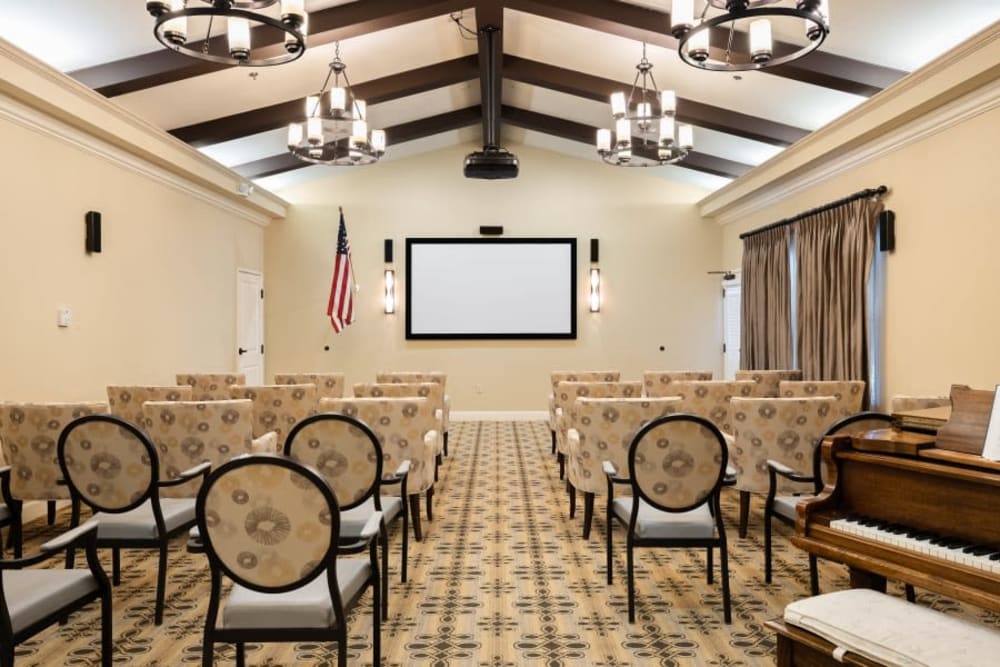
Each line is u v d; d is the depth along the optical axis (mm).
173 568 3621
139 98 5492
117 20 4285
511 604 3129
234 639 1985
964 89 4277
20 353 4469
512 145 9547
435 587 3338
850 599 1838
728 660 2582
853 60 5012
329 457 2990
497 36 5453
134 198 5883
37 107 4473
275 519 1902
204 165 6703
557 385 5961
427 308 9430
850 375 5789
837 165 6121
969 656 1507
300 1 2736
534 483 5621
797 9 2551
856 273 5676
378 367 9383
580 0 4949
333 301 8484
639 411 3787
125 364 5730
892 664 1541
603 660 2580
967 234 4535
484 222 9461
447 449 6996
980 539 1682
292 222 9352
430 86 6777
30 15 4137
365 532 2240
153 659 2574
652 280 9477
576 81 6660
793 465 3723
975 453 1733
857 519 1925
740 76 5750
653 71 6090
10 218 4383
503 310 9438
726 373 9344
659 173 9250
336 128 5699
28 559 1920
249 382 8711
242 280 8469
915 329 5109
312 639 1983
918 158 5055
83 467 2877
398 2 4910
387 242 9367
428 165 9461
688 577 3490
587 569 3602
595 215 9477
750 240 8062
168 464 3342
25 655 2598
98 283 5344
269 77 5820
